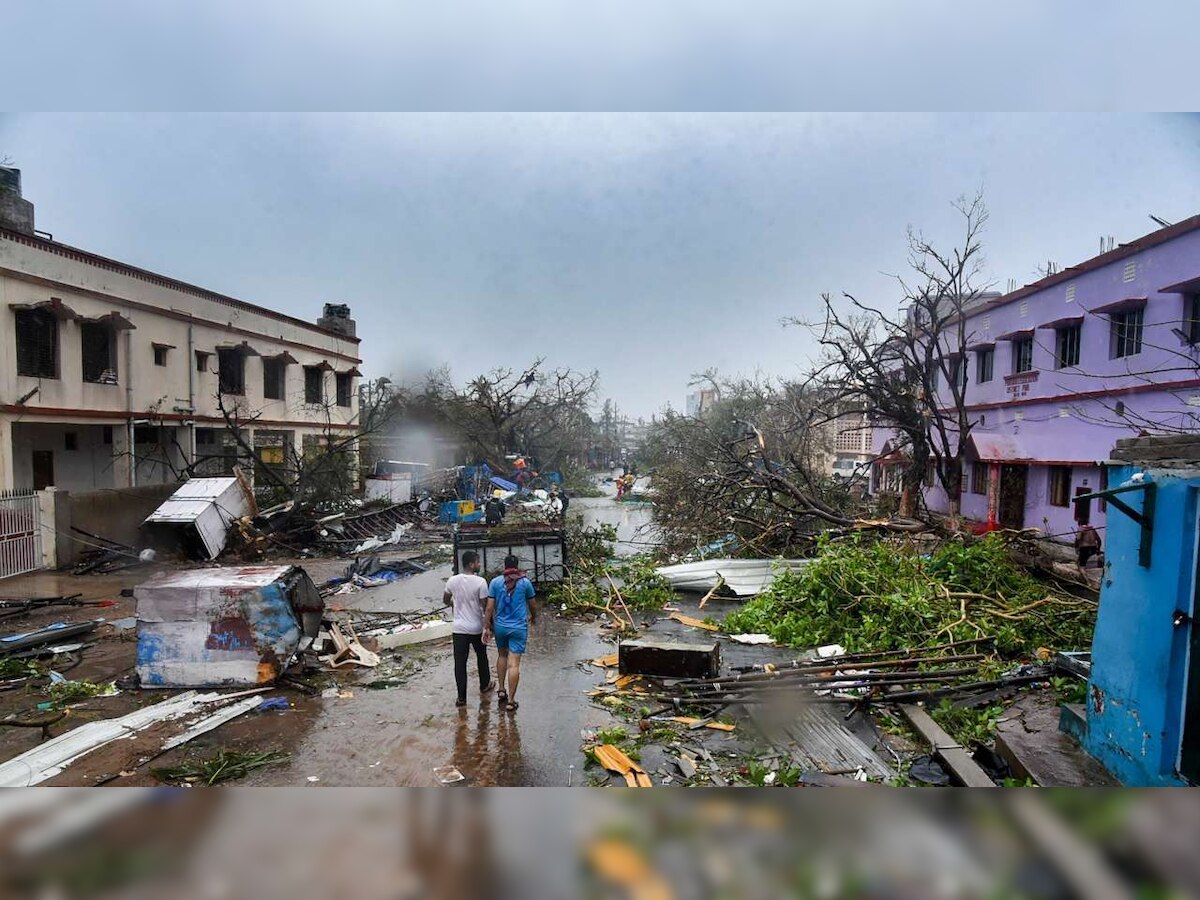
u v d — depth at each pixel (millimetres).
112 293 18812
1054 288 17016
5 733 6555
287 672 7934
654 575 13438
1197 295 12867
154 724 6672
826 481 22250
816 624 10062
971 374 21359
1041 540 15820
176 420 21203
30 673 8156
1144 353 14031
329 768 5824
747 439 21984
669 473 23266
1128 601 4980
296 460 22922
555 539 12969
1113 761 5070
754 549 15438
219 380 21547
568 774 5746
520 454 41312
